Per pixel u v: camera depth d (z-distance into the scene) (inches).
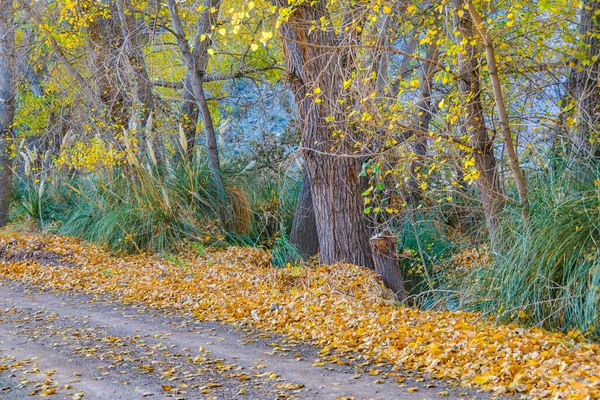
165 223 560.7
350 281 407.5
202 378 244.8
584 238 277.0
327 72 422.6
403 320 319.9
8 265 514.0
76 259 522.9
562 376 212.4
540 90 350.6
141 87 646.5
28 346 297.1
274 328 327.6
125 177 583.8
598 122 325.7
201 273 472.1
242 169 642.2
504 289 296.2
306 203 553.3
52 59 783.7
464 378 228.8
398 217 484.1
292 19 411.2
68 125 684.1
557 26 336.5
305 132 446.0
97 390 231.6
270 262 530.6
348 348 279.9
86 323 345.7
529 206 309.4
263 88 736.3
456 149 347.9
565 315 276.8
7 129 747.4
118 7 644.1
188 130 694.5
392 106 330.3
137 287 432.8
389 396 214.7
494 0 394.9
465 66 341.4
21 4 625.9
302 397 218.2
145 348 291.7
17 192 784.9
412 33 450.3
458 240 461.1
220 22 423.8
